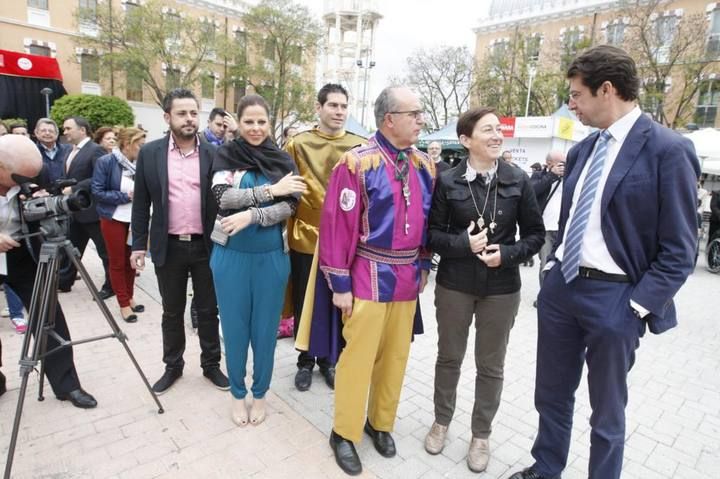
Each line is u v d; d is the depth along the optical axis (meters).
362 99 27.11
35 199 2.37
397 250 2.37
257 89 26.50
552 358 2.24
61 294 5.07
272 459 2.51
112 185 4.23
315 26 26.73
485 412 2.51
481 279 2.37
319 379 3.44
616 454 2.01
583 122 2.03
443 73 29.55
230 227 2.38
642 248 1.90
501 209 2.37
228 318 2.68
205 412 2.92
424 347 4.21
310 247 3.32
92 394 3.08
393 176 2.33
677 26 20.77
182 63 23.67
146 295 5.14
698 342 4.75
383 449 2.60
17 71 18.05
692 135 10.27
